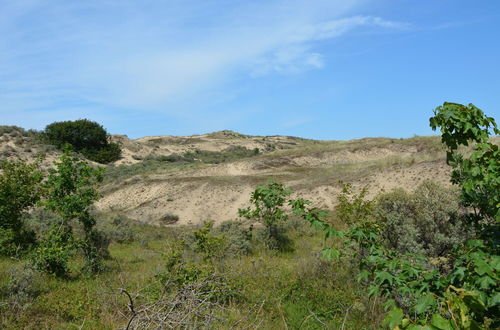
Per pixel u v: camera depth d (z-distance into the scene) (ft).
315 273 28.07
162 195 109.81
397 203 29.35
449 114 11.54
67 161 37.96
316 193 83.61
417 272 11.20
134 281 29.94
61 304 23.93
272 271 30.12
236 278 27.02
